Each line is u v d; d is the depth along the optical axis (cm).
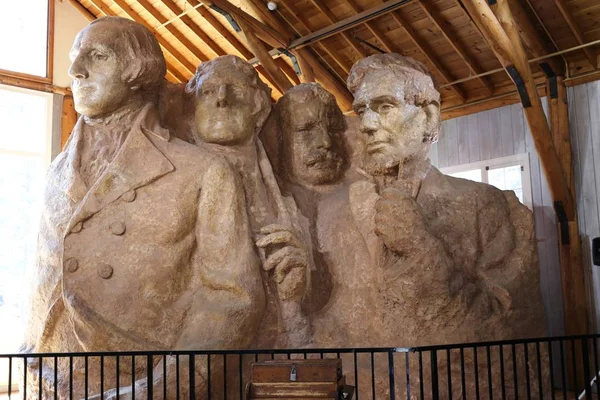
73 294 425
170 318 436
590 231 749
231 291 440
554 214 778
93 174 463
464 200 513
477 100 840
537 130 698
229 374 438
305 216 523
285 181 547
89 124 480
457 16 739
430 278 454
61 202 461
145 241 438
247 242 457
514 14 691
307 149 542
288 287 470
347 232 510
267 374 294
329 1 789
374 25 789
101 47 469
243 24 816
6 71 963
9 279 934
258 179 502
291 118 546
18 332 931
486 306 481
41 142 989
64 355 345
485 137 838
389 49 815
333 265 509
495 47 648
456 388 461
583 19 705
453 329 462
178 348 427
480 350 470
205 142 505
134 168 452
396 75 518
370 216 495
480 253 504
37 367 454
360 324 486
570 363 733
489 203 520
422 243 457
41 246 466
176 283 443
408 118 518
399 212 461
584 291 741
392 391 300
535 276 518
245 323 437
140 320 427
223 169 462
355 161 560
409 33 770
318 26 828
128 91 477
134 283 431
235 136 502
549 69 758
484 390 470
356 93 537
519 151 805
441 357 458
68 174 465
